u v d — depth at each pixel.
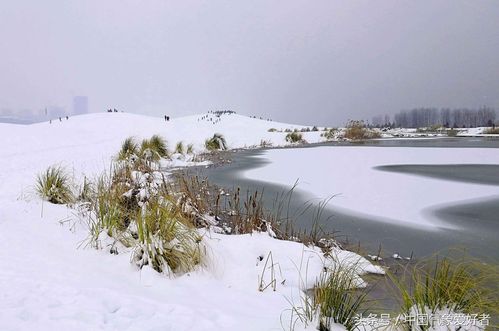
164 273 3.71
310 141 28.75
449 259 4.40
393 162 14.10
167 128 29.56
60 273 3.51
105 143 18.64
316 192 8.55
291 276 3.81
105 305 2.85
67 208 6.00
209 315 2.87
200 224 5.29
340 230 5.74
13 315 2.62
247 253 4.34
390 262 4.37
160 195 5.25
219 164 14.07
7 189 7.41
